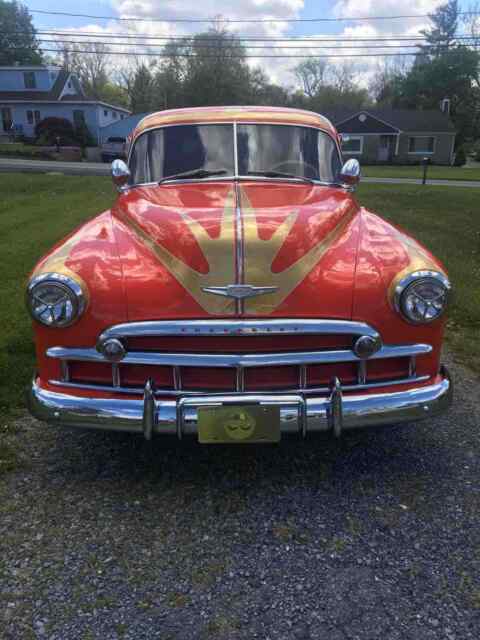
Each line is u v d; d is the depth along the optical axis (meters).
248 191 3.42
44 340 2.55
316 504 2.60
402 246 2.75
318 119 4.05
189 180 3.70
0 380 3.81
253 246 2.57
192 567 2.20
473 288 6.29
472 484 2.75
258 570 2.18
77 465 2.93
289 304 2.45
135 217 3.02
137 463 2.95
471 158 53.31
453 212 13.34
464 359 4.42
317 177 3.81
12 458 2.97
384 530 2.41
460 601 2.02
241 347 2.46
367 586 2.10
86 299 2.46
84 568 2.19
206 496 2.66
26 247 7.92
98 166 26.45
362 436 3.23
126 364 2.52
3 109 41.19
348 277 2.53
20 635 1.89
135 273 2.53
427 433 3.26
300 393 2.51
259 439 2.47
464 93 54.94
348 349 2.51
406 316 2.49
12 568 2.19
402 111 45.91
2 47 50.56
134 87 61.06
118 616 1.97
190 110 4.02
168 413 2.46
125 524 2.46
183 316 2.43
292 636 1.89
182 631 1.91
